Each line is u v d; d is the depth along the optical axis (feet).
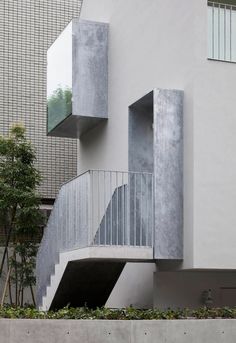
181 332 28.68
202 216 32.45
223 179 32.96
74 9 61.98
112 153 43.29
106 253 33.73
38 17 61.00
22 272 48.91
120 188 36.09
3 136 52.65
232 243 32.78
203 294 37.88
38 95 60.39
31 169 48.11
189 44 33.68
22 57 60.08
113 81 43.98
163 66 36.37
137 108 40.40
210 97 33.19
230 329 29.35
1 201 46.62
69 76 44.86
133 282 40.42
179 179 34.01
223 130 33.22
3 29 59.62
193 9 33.45
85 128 48.34
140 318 29.45
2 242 53.78
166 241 33.58
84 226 35.04
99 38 45.39
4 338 29.27
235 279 38.91
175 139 34.09
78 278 38.22
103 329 28.48
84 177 35.73
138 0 40.37
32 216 47.52
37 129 59.88
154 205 33.76
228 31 34.17
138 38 40.06
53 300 39.45
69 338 28.55
